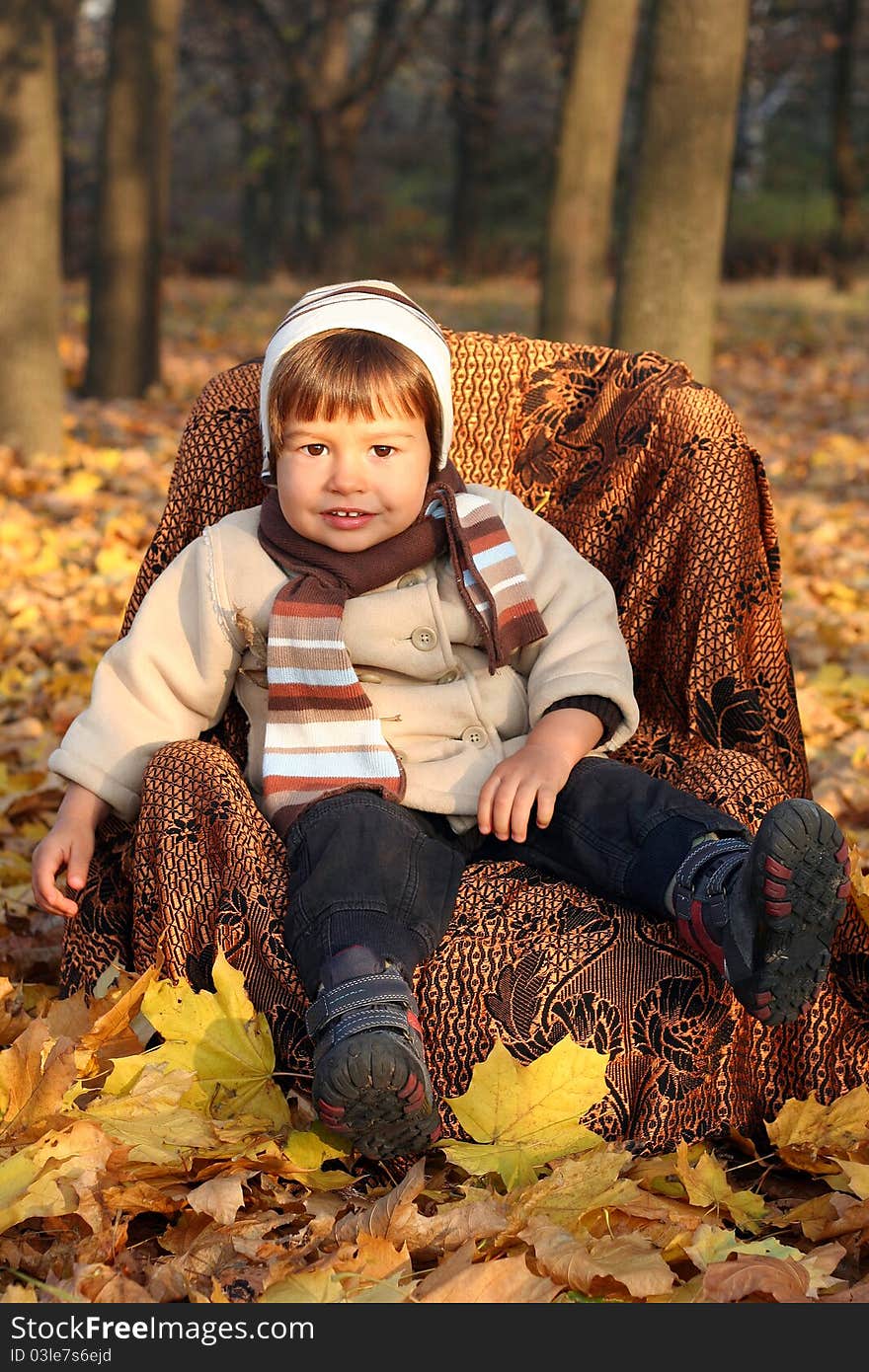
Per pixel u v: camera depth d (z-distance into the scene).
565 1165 1.83
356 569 2.26
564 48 16.88
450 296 23.12
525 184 33.91
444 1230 1.74
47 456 7.43
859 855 2.24
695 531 2.50
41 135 7.28
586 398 2.73
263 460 2.57
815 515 7.03
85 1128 1.82
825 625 5.11
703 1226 1.72
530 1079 1.92
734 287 24.58
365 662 2.29
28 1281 1.62
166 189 10.12
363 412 2.16
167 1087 1.92
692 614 2.48
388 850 2.00
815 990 1.87
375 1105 1.75
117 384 10.07
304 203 26.83
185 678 2.30
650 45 6.09
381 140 35.53
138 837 2.14
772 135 35.31
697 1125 2.03
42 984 2.65
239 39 21.27
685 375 2.66
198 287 25.78
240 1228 1.76
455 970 1.98
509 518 2.42
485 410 2.72
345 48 17.09
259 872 2.05
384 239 31.69
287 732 2.20
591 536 2.61
